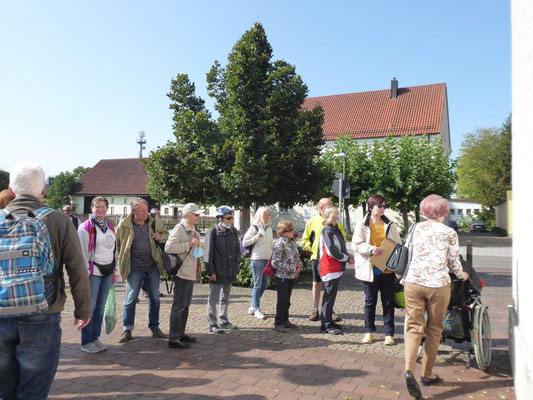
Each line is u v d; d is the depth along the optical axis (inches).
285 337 231.0
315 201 539.2
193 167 468.1
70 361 190.9
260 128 484.1
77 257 117.4
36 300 102.7
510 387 164.6
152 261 227.6
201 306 310.8
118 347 211.9
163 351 205.8
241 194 457.1
